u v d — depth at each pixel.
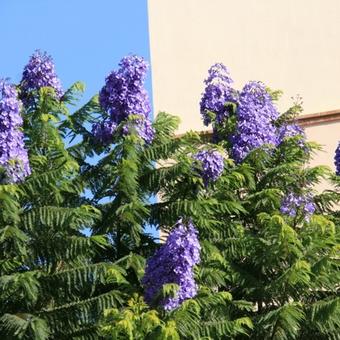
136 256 13.06
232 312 13.79
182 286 11.46
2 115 13.27
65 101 15.54
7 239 12.84
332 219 15.61
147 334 11.35
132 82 14.73
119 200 13.85
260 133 16.05
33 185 13.16
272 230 13.52
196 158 14.18
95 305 12.71
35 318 12.24
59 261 13.38
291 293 13.58
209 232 14.03
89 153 14.80
